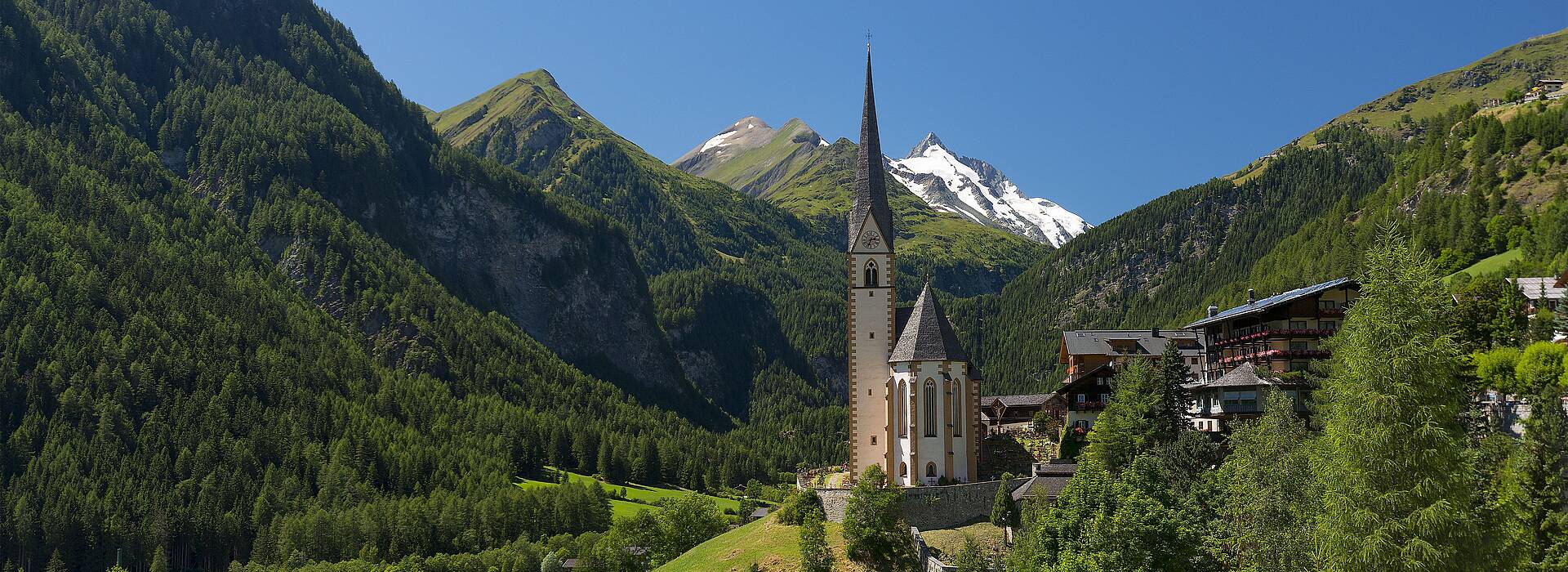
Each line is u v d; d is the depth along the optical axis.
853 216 131.25
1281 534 67.25
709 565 107.62
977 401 122.25
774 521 114.69
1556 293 136.88
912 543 100.62
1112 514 76.19
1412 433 49.94
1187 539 72.56
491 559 196.00
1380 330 51.31
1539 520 67.06
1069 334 159.38
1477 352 107.31
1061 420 141.50
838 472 145.12
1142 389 112.38
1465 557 49.53
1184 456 94.38
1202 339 155.12
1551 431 70.12
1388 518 50.62
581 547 193.50
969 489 108.62
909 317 127.25
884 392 127.25
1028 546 83.62
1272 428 75.69
